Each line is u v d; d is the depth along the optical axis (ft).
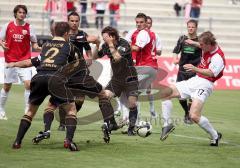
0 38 97.76
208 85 76.84
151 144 77.46
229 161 67.21
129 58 83.82
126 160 66.13
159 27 218.59
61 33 71.87
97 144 76.13
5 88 98.68
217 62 75.77
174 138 83.82
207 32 76.13
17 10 97.35
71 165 62.59
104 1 212.02
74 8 201.87
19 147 70.95
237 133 91.86
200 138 84.38
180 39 104.99
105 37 83.25
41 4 212.02
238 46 220.43
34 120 97.96
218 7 237.86
